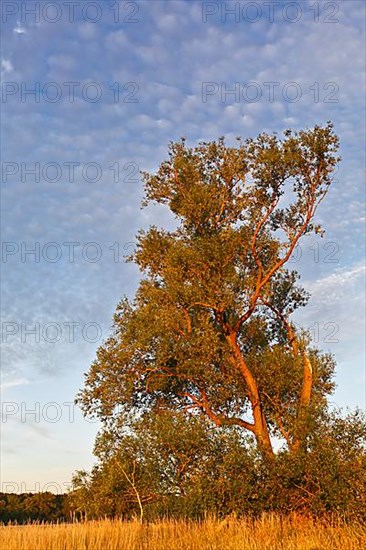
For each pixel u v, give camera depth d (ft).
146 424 87.15
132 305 101.30
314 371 100.99
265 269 99.96
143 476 83.46
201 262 94.07
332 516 75.00
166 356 95.30
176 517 78.74
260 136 99.76
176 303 95.30
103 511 84.33
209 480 80.79
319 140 96.89
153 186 101.55
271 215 100.37
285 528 70.59
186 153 101.91
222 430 83.92
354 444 81.87
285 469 78.84
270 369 98.37
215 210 99.50
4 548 55.21
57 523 66.28
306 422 82.94
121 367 97.30
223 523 68.74
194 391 101.71
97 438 88.63
